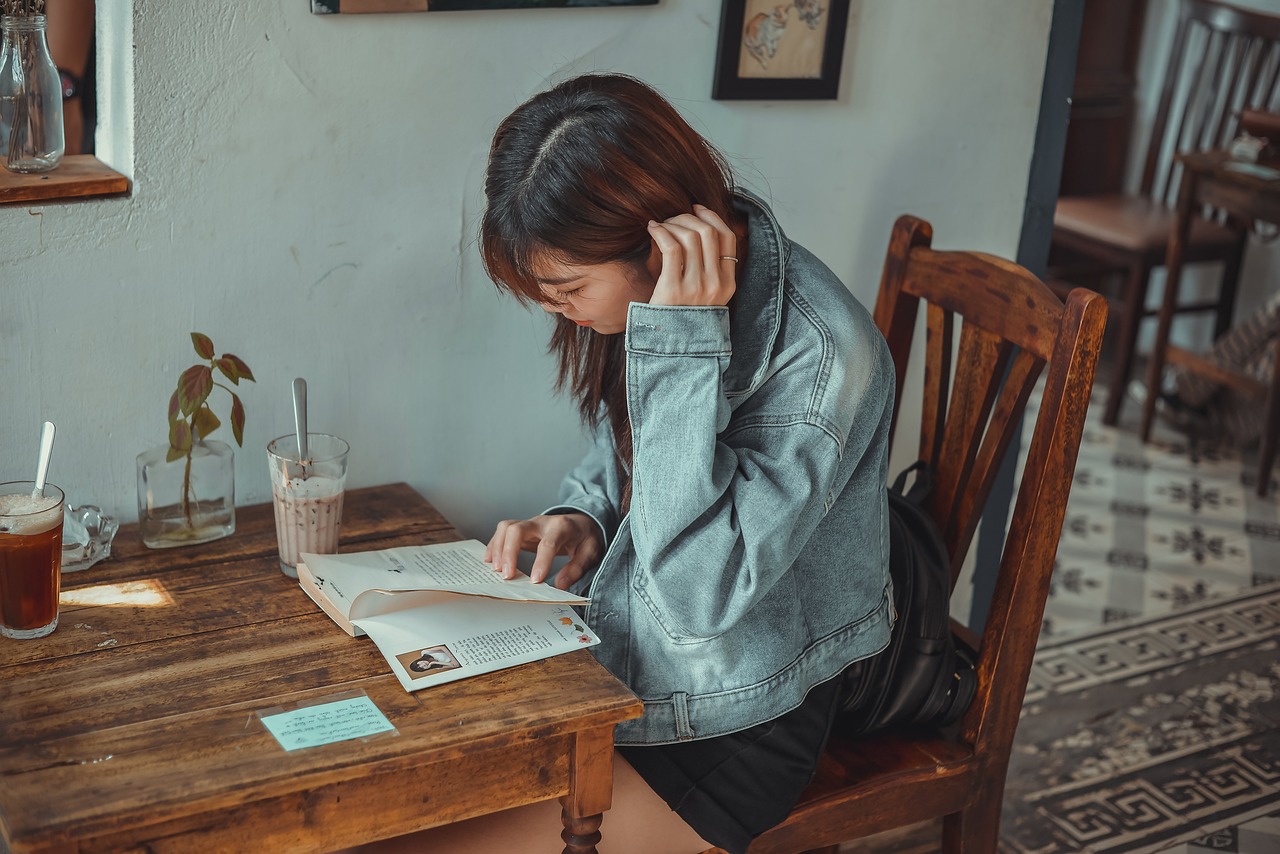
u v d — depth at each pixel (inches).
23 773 38.2
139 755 39.4
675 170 44.3
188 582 51.7
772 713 49.6
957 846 57.9
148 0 51.3
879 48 69.2
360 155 57.7
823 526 50.4
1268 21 137.1
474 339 63.5
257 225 56.6
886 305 65.7
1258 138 130.6
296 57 54.9
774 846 52.4
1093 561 110.8
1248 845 73.4
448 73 58.2
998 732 56.3
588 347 52.8
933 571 54.7
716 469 46.1
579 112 43.9
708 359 45.1
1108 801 77.0
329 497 51.4
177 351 56.9
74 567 51.9
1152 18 159.0
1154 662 94.1
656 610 49.8
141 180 53.6
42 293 53.1
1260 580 108.8
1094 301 51.3
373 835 41.6
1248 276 155.0
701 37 63.8
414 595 49.1
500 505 67.7
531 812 49.4
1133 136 164.2
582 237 43.5
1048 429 52.7
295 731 41.0
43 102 52.2
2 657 45.1
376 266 59.8
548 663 46.1
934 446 63.4
